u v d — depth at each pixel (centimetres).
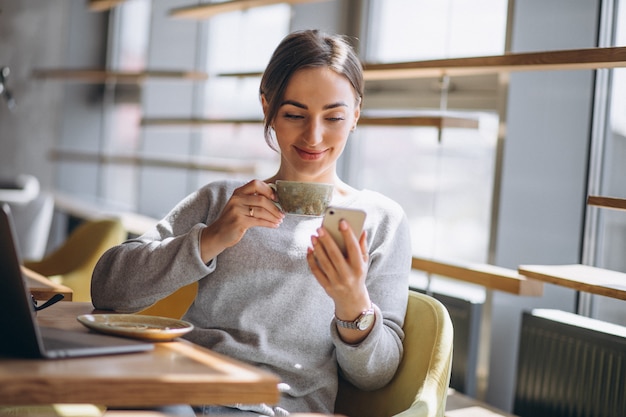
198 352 144
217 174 513
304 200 162
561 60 237
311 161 185
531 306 314
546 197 312
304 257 186
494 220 318
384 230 192
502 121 317
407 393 177
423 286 350
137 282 180
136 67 645
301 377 183
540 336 285
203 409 172
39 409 184
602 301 298
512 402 316
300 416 148
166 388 123
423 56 384
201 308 190
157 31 580
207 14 445
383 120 320
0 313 130
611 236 299
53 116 706
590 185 304
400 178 393
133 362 132
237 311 186
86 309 186
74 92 712
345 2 425
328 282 159
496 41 341
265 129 193
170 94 568
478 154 347
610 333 259
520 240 316
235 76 419
